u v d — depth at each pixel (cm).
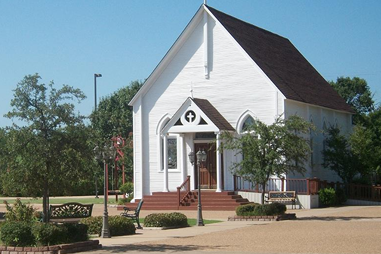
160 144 4647
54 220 2825
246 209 3359
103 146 2348
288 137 3281
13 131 2153
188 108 4288
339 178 5272
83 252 2064
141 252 2028
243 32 4834
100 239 2483
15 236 2092
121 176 7000
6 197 6688
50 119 2209
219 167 4206
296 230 2645
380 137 5191
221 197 4131
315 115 4844
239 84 4384
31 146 2155
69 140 2219
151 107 4691
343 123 5594
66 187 2222
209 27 4509
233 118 4388
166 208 4225
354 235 2388
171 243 2278
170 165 4559
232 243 2223
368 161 4631
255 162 3294
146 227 2955
